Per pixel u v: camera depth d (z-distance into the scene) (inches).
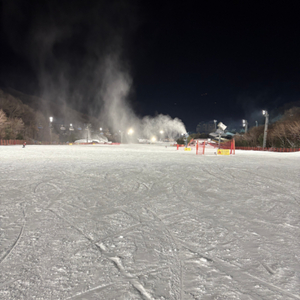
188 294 67.9
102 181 241.1
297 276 77.5
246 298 66.1
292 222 129.8
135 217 135.8
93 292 68.0
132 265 83.4
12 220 127.1
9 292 67.2
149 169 339.3
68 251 92.8
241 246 99.7
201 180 257.1
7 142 1556.3
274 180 262.5
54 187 210.1
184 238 107.4
